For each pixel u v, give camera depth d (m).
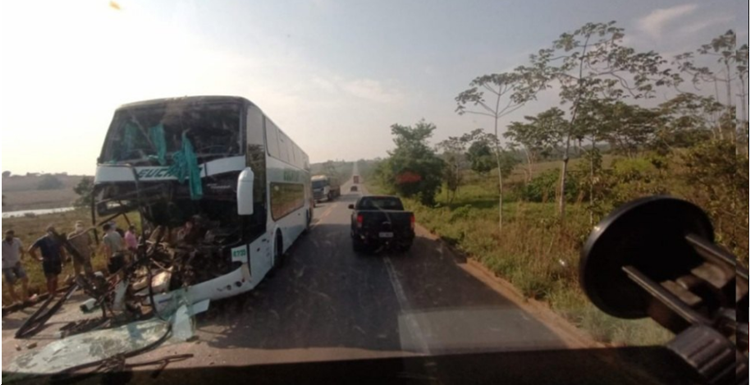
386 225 12.12
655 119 7.34
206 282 6.69
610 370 4.21
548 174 14.79
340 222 22.27
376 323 6.02
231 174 7.12
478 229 13.88
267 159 8.81
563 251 8.12
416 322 5.97
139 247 6.68
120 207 7.19
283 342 5.39
